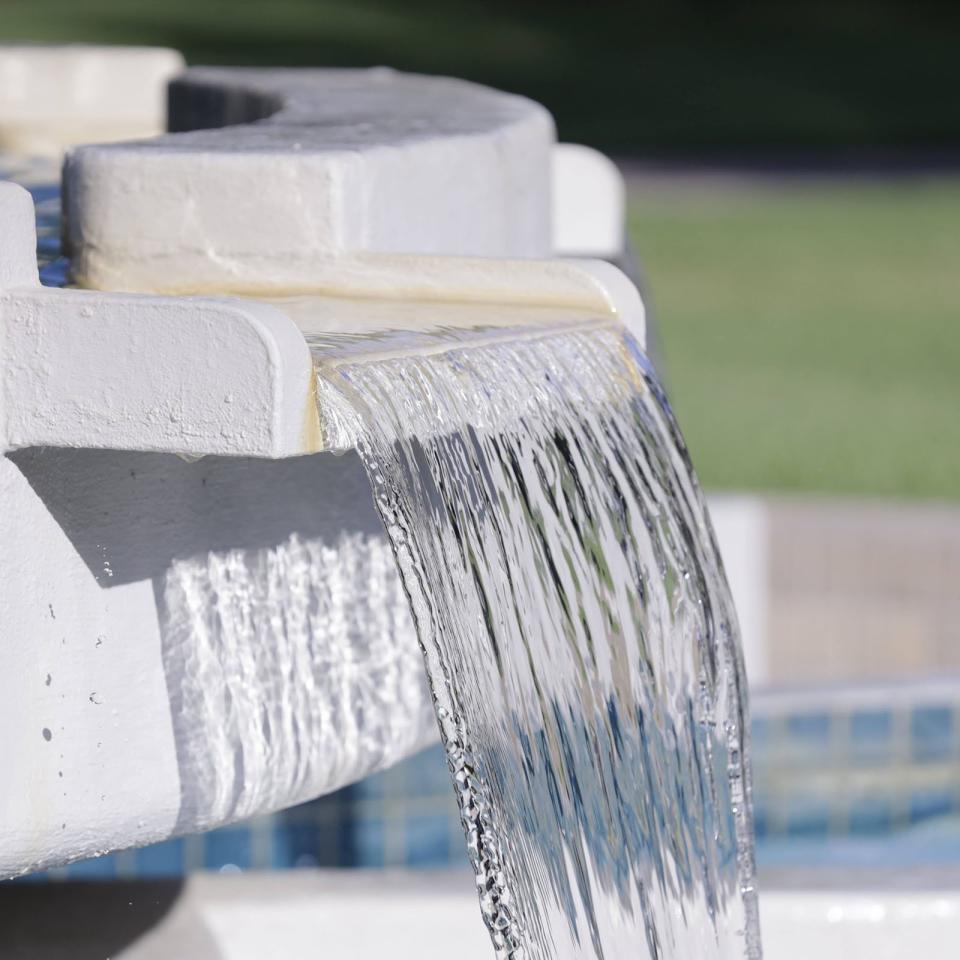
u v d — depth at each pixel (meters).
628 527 6.01
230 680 5.30
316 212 5.74
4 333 4.52
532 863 5.20
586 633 5.75
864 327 34.38
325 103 8.38
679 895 6.18
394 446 4.76
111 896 7.22
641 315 6.15
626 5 85.31
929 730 12.97
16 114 12.89
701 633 6.41
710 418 27.36
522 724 5.30
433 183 6.42
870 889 7.47
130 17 80.38
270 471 5.44
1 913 7.05
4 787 4.65
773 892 7.45
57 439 4.50
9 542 4.59
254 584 5.43
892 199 49.25
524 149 7.62
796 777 12.90
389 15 83.50
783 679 16.11
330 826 11.84
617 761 5.88
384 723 5.96
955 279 38.94
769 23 82.62
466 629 5.04
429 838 11.99
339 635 5.77
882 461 24.72
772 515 16.23
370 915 7.16
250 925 7.09
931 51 77.44
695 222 45.56
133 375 4.42
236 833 11.69
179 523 5.12
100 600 4.89
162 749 5.11
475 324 5.59
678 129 62.22
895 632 16.06
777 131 62.00
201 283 5.79
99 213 5.86
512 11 84.62
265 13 82.94
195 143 6.10
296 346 4.35
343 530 5.79
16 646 4.64
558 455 5.62
